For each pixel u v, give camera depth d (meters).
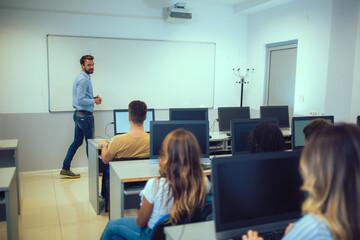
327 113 4.23
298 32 4.65
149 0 4.99
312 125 2.21
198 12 5.40
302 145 2.97
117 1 4.82
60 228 2.89
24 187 4.04
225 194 1.17
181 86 5.40
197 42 5.43
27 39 4.41
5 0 4.26
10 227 2.02
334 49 4.08
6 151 3.34
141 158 2.67
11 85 4.41
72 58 4.66
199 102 5.57
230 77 5.79
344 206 0.77
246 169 1.20
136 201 2.65
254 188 1.21
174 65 5.30
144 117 2.63
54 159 4.75
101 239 1.86
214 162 1.15
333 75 4.12
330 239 0.79
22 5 4.34
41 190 3.93
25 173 4.62
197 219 1.45
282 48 5.19
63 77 4.64
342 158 0.78
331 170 0.79
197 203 1.41
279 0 4.72
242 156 1.20
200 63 5.50
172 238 1.29
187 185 1.40
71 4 4.58
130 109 2.59
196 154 1.43
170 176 1.43
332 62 4.12
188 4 5.32
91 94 4.35
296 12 4.67
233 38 5.72
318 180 0.82
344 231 0.77
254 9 5.29
